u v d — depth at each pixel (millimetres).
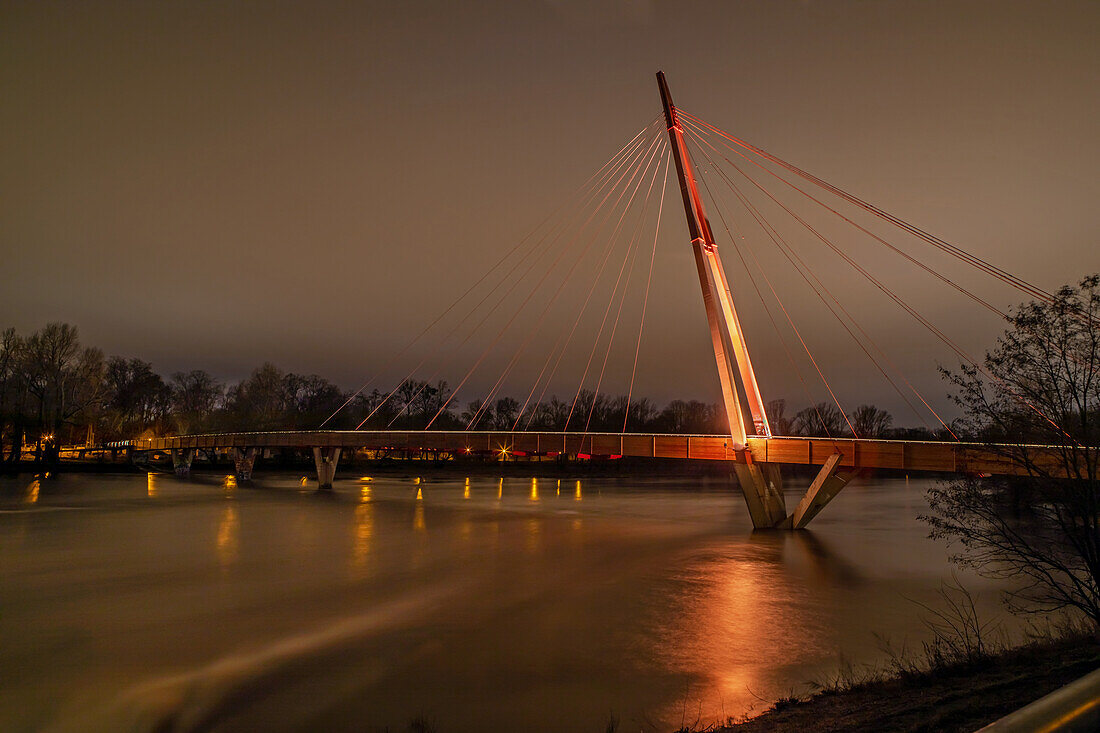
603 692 17609
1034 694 10086
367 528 50781
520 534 47969
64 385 112625
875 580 32125
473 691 17797
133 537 45500
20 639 22672
